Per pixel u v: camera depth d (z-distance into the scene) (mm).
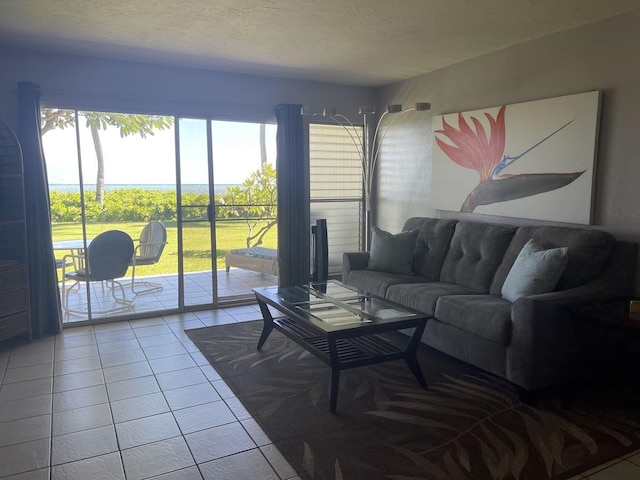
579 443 2320
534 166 3699
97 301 4840
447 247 4211
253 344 3812
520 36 3623
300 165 5086
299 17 3180
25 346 3781
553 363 2701
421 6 2977
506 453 2232
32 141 3842
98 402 2797
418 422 2539
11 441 2369
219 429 2477
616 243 3100
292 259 5141
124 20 3215
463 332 3146
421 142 4949
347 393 2908
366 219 5590
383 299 3379
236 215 5008
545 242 3369
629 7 2988
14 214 3836
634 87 3059
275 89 5020
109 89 4230
